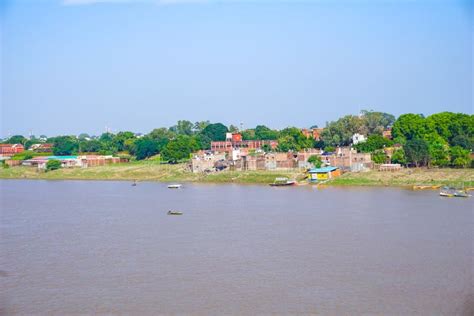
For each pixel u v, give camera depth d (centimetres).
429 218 12875
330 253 9944
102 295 8119
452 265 9131
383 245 10431
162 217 13888
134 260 9775
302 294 7988
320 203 15625
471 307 7456
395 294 7938
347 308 7494
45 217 14262
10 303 7894
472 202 15300
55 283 8656
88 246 10825
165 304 7738
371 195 17112
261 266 9262
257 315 7325
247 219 13262
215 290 8206
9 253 10388
